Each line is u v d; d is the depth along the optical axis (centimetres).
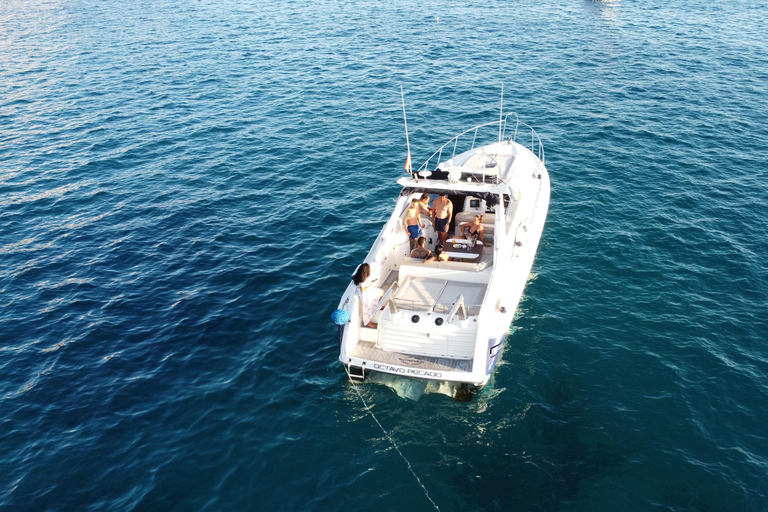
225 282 1512
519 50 3588
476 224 1318
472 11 4772
